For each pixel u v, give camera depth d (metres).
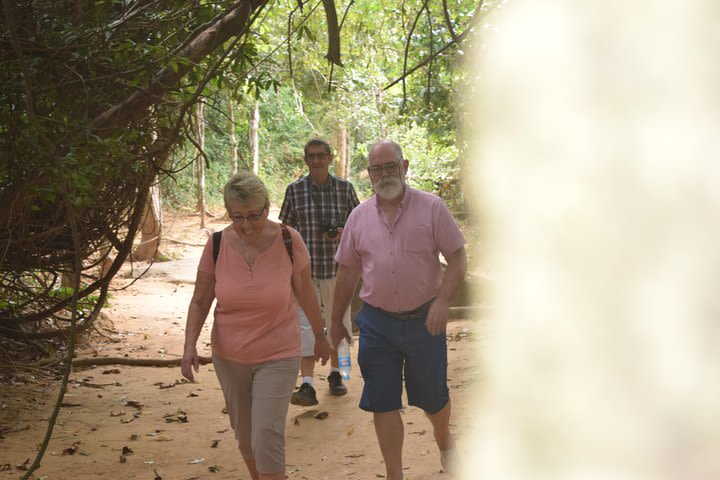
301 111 27.97
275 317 3.65
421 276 3.84
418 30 11.38
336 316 4.21
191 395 6.79
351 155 38.75
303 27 5.23
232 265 3.70
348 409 6.05
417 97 10.88
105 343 9.18
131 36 6.12
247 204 3.63
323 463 4.90
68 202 3.17
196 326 3.80
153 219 17.02
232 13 5.67
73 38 5.47
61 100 5.74
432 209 3.86
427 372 3.91
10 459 5.11
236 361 3.68
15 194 5.66
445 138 11.27
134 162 7.20
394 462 3.87
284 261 3.73
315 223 6.28
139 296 13.09
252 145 29.83
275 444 3.57
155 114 7.02
